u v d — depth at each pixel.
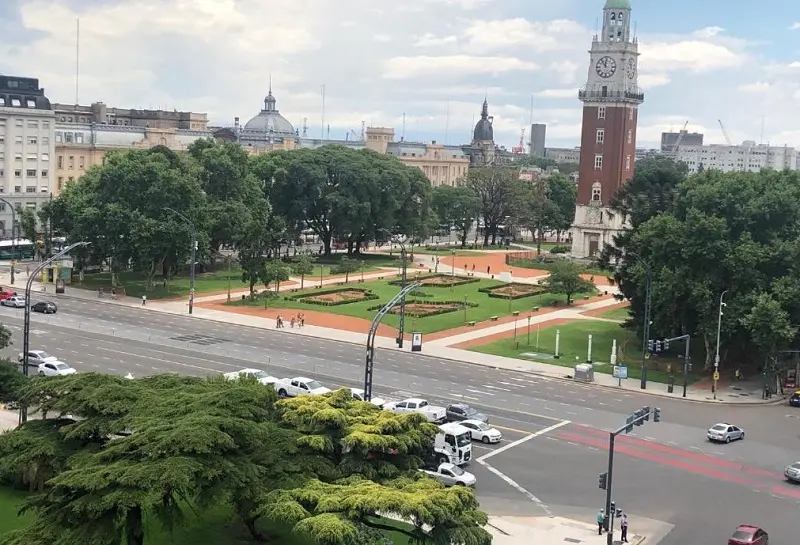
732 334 103.12
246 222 151.75
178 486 41.69
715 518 60.91
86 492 42.31
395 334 122.25
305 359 104.12
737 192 107.94
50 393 52.53
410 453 52.53
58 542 40.72
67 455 48.97
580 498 63.75
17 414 75.31
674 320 105.38
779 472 71.44
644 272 106.38
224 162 170.62
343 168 195.75
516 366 106.44
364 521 45.22
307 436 50.09
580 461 71.94
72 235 148.38
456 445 68.56
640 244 110.88
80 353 100.44
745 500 64.75
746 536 54.69
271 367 98.88
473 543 44.69
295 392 85.25
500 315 138.62
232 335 116.94
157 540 49.91
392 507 43.41
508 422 82.06
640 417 60.00
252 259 140.62
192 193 145.50
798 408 93.88
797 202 107.69
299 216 197.38
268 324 125.69
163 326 121.06
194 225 144.88
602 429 81.19
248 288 156.00
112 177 144.75
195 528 51.66
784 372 103.06
